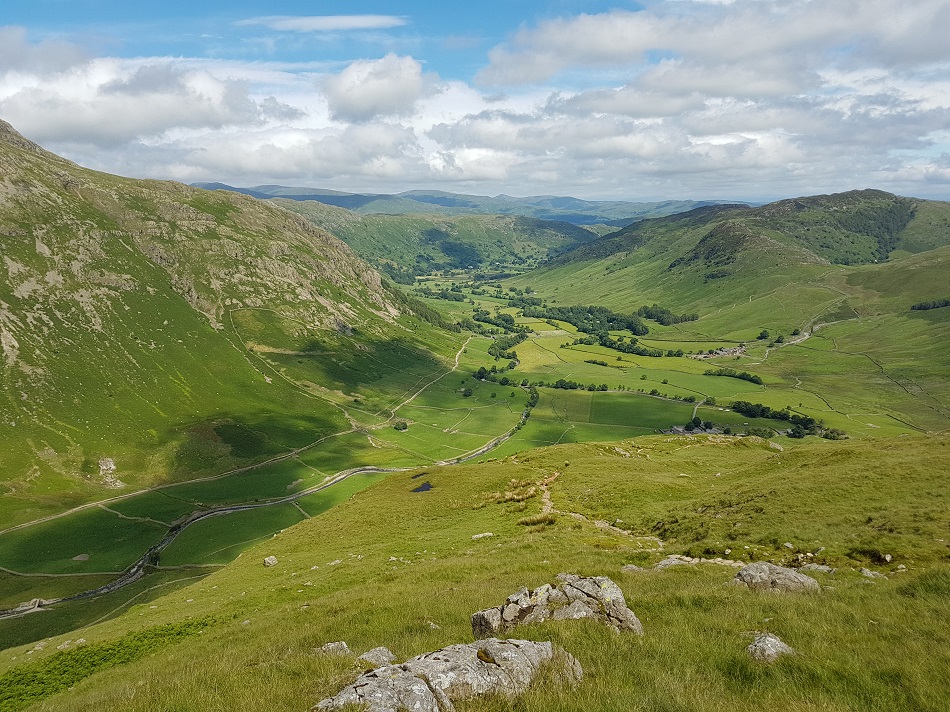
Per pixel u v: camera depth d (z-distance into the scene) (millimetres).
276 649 23156
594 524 51656
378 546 57094
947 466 41531
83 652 33469
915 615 18000
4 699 28156
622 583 28453
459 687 13672
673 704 12680
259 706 14078
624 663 15430
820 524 35219
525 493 67938
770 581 23812
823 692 13312
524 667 14680
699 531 40656
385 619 27031
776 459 64188
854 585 22969
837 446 63656
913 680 13352
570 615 19625
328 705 12930
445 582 36438
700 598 21828
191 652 29000
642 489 59719
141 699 16812
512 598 20875
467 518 63500
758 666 14828
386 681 13516
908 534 30328
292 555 63812
